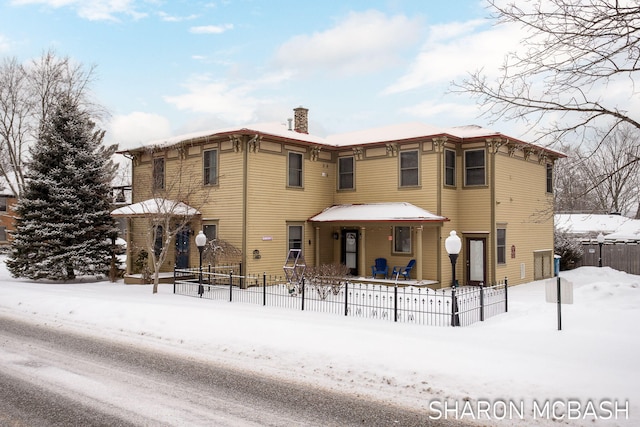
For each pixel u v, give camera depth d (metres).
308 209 24.64
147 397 8.05
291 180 23.94
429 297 18.03
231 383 8.77
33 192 24.14
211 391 8.34
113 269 25.02
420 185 22.78
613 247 30.81
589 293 15.12
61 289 20.50
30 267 24.36
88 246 24.45
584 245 31.84
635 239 33.28
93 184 25.33
